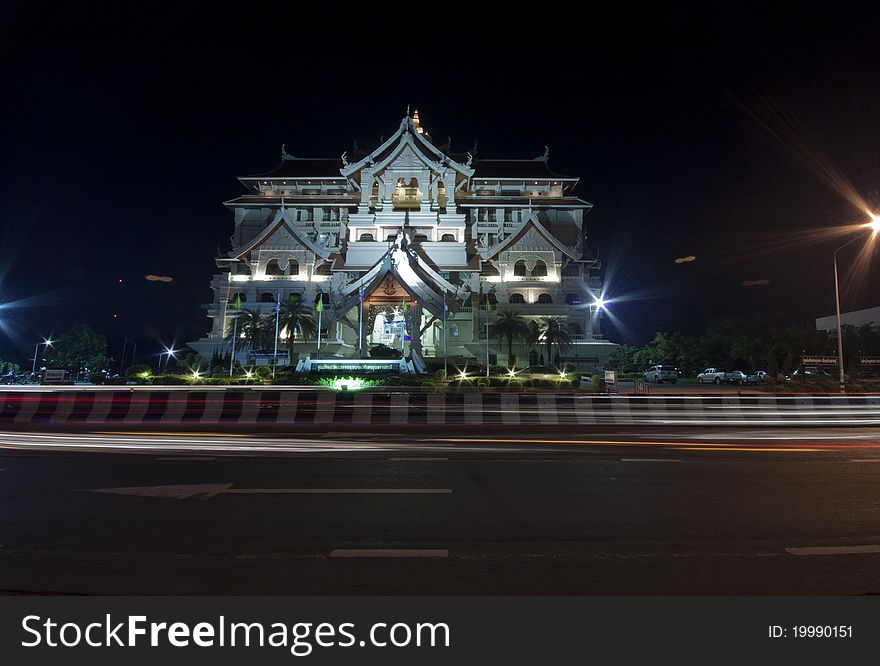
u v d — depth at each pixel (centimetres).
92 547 550
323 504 718
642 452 1154
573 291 6875
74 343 6744
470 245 7006
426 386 3559
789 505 724
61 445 1252
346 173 7075
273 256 6825
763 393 3195
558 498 755
